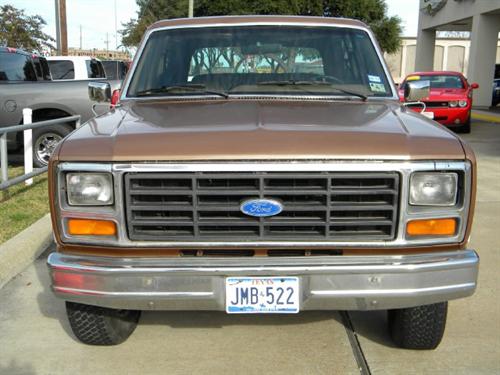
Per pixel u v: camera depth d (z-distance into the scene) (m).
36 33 26.62
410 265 2.50
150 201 2.51
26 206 6.24
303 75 3.71
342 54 3.80
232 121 2.78
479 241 5.17
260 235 2.52
